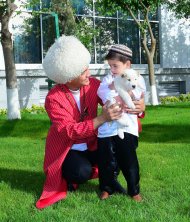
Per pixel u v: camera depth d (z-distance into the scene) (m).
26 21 16.86
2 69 16.34
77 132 4.23
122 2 16.14
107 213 4.06
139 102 4.26
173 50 20.75
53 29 15.66
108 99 4.20
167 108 14.14
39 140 9.34
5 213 4.13
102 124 4.29
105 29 18.92
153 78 17.25
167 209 4.12
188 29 21.05
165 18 20.44
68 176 4.52
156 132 9.34
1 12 12.35
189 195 4.53
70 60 4.26
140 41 19.78
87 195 4.65
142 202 4.36
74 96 4.55
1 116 14.16
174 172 5.51
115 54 4.32
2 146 8.08
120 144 4.37
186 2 18.27
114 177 4.63
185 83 21.19
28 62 17.14
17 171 5.87
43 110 15.69
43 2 16.50
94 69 18.30
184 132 9.20
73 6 17.92
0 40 12.99
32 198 4.60
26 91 17.02
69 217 3.94
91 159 4.74
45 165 4.56
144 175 5.41
